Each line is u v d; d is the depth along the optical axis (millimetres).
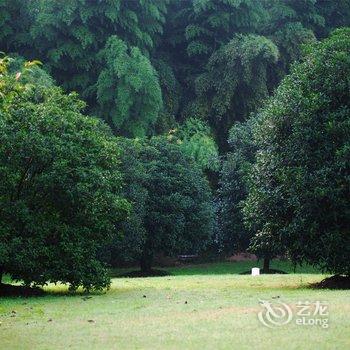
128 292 15922
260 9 46344
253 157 31891
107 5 40844
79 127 16781
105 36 42156
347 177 15172
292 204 15562
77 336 8711
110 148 16875
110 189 17344
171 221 29812
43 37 41000
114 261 33469
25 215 15227
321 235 15680
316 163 15844
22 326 9734
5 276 24828
